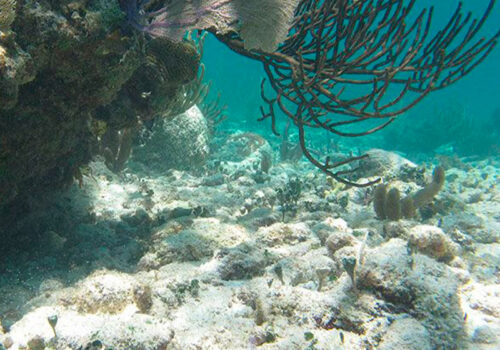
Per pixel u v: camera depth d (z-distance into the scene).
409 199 1.45
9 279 0.99
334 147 4.23
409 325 0.70
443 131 5.31
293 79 1.03
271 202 1.62
